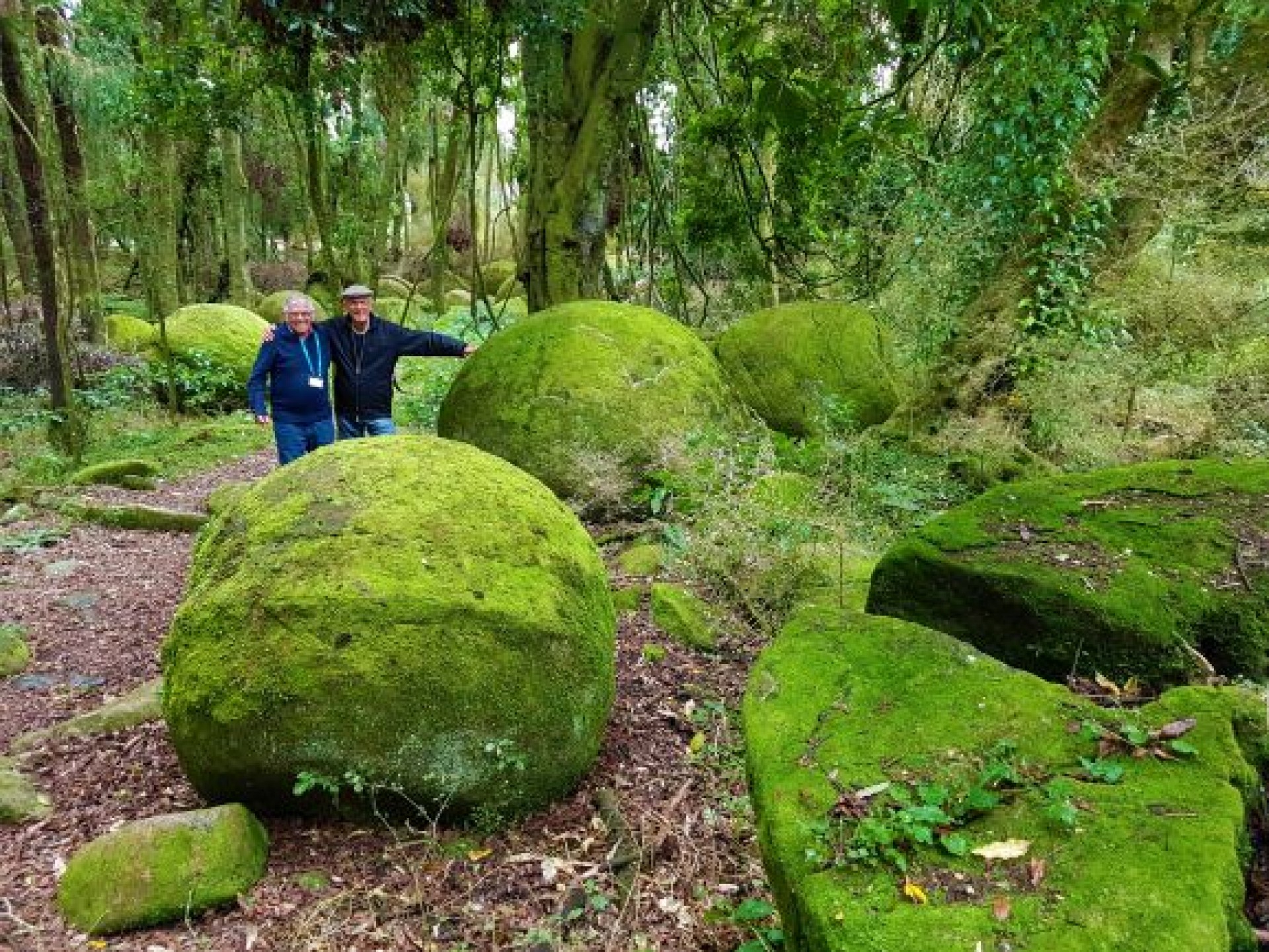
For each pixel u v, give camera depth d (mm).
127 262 21062
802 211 9023
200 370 11820
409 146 18734
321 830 2850
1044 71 5805
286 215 22750
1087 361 5980
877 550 4906
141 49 10586
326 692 2639
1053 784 1887
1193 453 6043
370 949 2412
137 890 2512
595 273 7855
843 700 2285
